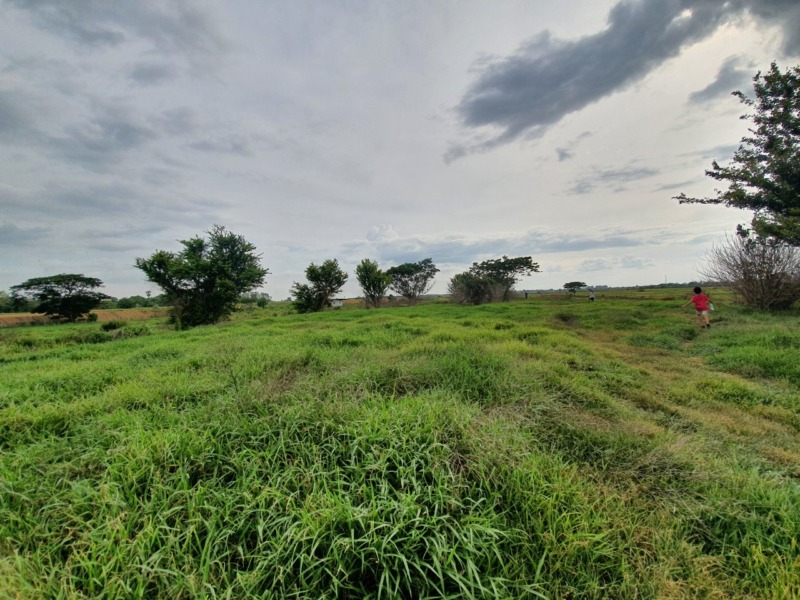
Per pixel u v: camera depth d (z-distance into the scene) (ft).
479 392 11.84
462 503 5.93
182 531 5.43
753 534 5.69
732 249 35.96
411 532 5.05
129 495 6.01
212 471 6.96
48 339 33.12
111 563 4.63
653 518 6.15
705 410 11.80
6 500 6.09
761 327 24.09
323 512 5.28
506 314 42.73
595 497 6.52
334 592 4.62
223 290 55.83
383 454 6.75
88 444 8.13
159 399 11.08
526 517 5.83
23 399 12.04
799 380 13.94
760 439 9.43
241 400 9.70
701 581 4.94
